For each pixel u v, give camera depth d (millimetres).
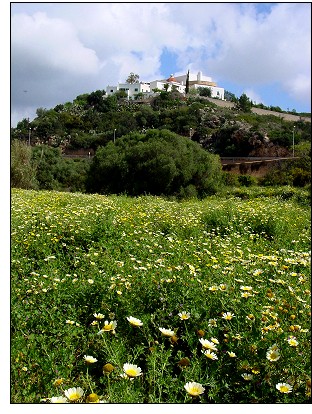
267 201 13047
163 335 2621
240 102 63250
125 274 3783
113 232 6273
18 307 3158
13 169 22203
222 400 2242
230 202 10828
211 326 2713
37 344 2693
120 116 52906
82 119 50875
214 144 44156
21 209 8328
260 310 2863
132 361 2486
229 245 6020
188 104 66562
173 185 20781
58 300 3330
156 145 20859
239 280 3422
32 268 4625
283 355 2389
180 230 7141
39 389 2262
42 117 49156
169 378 2279
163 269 3855
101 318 2844
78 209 8430
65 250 5680
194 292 3141
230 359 2473
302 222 9039
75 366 2516
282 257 4824
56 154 29984
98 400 1971
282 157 33125
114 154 21703
